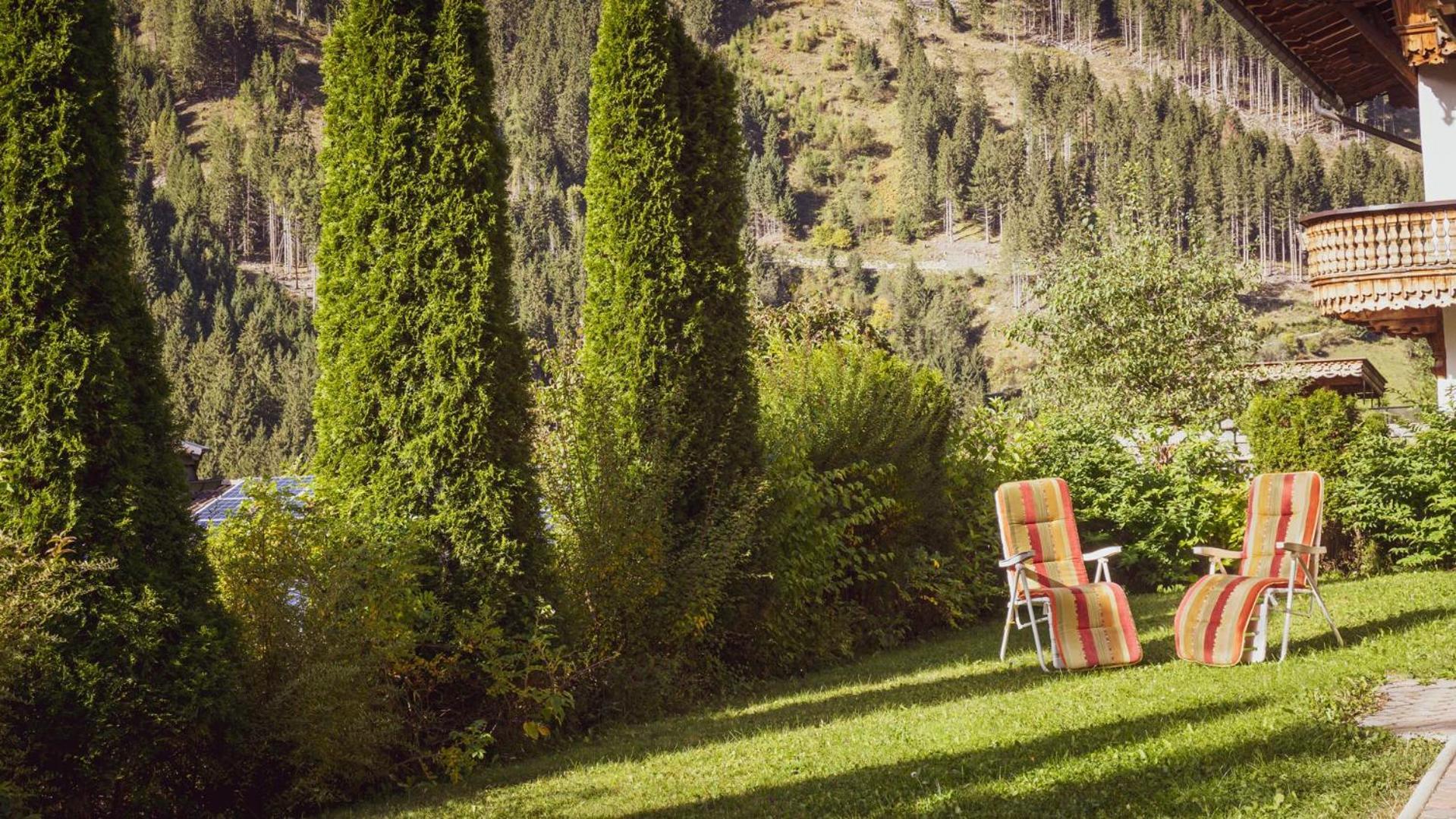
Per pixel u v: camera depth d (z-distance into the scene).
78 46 5.95
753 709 8.70
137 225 115.56
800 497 11.05
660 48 10.30
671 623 9.46
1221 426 20.77
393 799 6.71
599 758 7.21
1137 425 17.58
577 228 160.75
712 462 10.21
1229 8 15.99
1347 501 15.71
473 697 7.84
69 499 5.70
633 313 10.01
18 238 5.77
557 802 5.92
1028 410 19.38
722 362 10.38
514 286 8.45
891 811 4.95
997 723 6.66
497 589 7.90
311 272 163.62
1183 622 8.66
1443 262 15.05
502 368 8.22
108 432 5.87
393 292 8.08
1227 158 168.12
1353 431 16.22
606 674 8.88
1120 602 8.85
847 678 10.03
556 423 9.84
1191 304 22.64
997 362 159.25
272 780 6.55
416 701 7.51
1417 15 14.93
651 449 9.71
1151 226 23.17
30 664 5.40
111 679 5.63
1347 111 20.38
